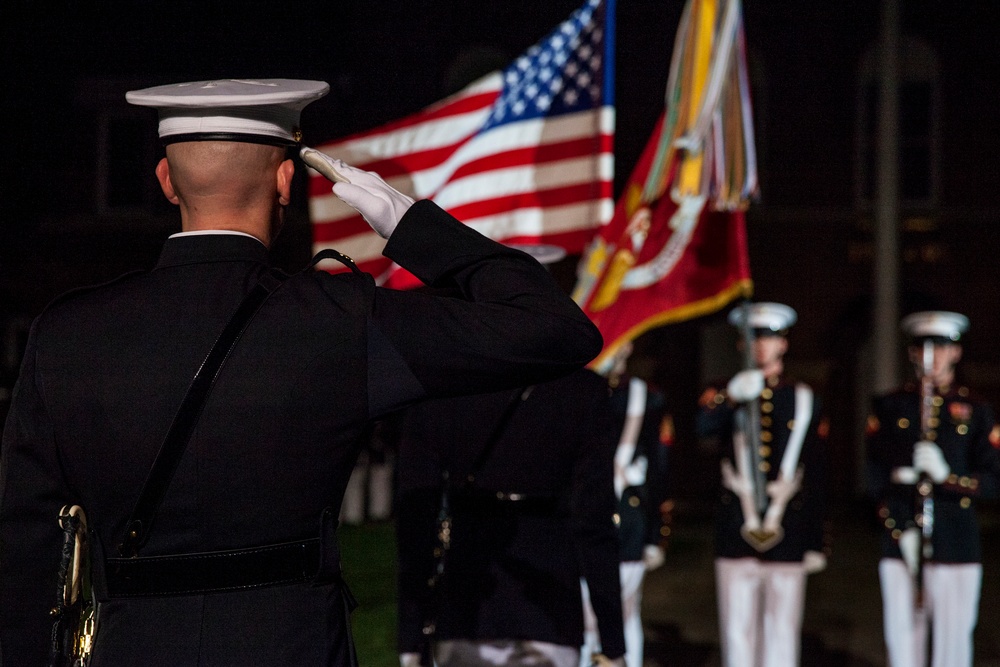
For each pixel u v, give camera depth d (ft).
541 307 6.57
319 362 6.60
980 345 67.62
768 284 67.92
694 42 21.79
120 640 6.46
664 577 37.68
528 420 12.05
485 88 21.81
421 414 12.23
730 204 21.48
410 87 68.69
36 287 69.77
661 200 21.63
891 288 46.78
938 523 21.68
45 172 70.49
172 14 70.64
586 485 12.14
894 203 47.11
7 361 68.74
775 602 21.52
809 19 68.23
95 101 70.59
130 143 71.05
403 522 12.15
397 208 7.01
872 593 33.99
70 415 6.61
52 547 6.69
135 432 6.52
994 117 68.08
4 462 6.75
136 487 6.53
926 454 21.74
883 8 47.67
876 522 22.52
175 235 7.12
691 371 67.46
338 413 6.61
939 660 21.80
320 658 6.57
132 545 6.51
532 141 21.61
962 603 21.65
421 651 11.97
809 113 68.18
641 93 66.85
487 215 21.62
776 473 21.77
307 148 7.18
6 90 69.77
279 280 6.93
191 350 6.62
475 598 11.83
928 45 68.44
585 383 12.30
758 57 68.33
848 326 67.36
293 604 6.56
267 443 6.52
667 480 20.93
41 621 6.69
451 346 6.57
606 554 12.05
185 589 6.48
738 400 22.09
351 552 42.27
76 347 6.71
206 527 6.51
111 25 70.79
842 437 67.21
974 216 67.72
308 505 6.65
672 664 24.70
